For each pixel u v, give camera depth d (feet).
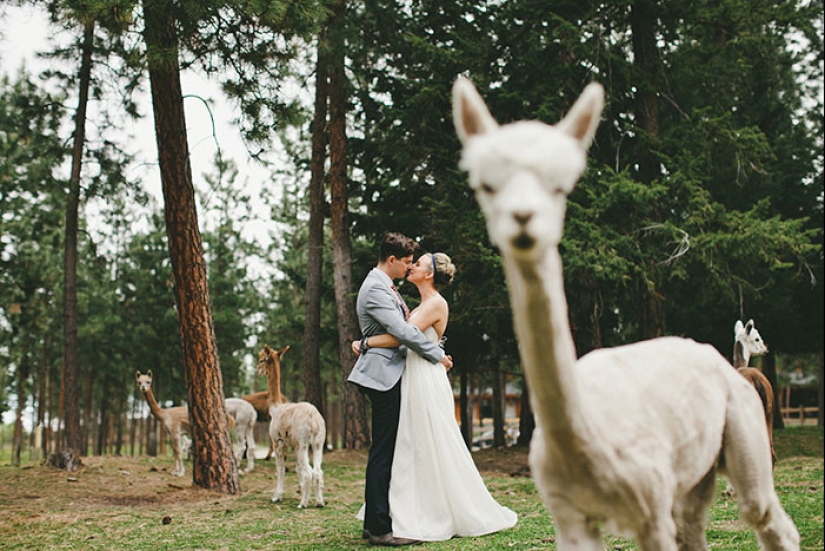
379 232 63.77
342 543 19.22
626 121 52.95
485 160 6.85
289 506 28.09
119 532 22.48
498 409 79.20
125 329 95.76
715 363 10.73
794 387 150.92
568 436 8.44
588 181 46.34
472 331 60.90
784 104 69.77
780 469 40.40
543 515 23.20
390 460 19.01
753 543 17.47
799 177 72.64
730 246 44.24
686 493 10.68
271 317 116.37
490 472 46.24
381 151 56.18
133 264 97.60
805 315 77.15
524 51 51.39
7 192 64.39
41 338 91.81
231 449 33.60
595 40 49.11
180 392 97.14
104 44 46.85
